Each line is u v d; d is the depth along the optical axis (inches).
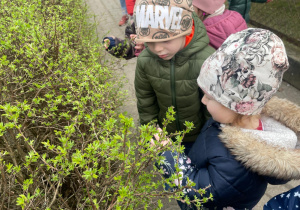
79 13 110.0
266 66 40.3
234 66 41.4
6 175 56.3
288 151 42.2
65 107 70.9
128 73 149.6
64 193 72.0
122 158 35.3
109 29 202.2
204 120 76.5
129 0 133.6
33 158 40.4
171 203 87.4
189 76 65.9
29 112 55.0
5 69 65.9
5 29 71.4
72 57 70.5
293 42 154.4
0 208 50.2
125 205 42.3
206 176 47.8
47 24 78.7
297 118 46.9
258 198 50.6
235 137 43.4
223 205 49.7
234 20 78.1
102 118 64.3
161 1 55.3
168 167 51.6
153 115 78.1
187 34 59.2
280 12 171.0
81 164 34.6
